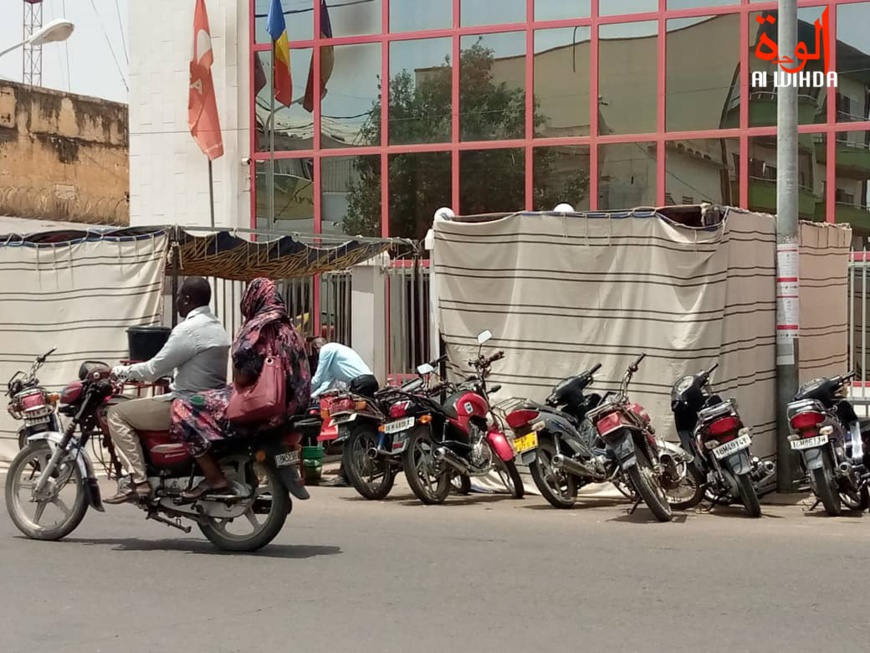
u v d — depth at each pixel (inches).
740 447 348.5
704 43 602.9
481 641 207.5
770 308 420.2
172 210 711.7
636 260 391.5
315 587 252.5
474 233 410.3
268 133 689.6
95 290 464.4
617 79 618.2
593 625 219.3
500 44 638.5
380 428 389.1
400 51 657.6
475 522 347.9
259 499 291.4
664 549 299.1
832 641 207.9
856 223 579.2
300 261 519.2
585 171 623.8
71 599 241.4
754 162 595.2
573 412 380.5
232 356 281.4
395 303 518.6
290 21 681.6
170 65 713.6
